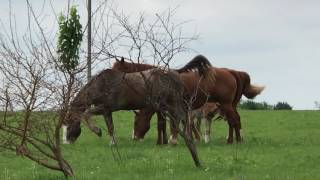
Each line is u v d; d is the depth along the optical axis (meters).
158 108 16.34
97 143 25.41
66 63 12.92
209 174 15.16
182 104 16.67
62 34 15.14
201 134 29.44
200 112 26.81
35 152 17.77
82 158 19.83
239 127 26.09
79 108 14.33
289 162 18.23
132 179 14.63
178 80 17.75
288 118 41.81
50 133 14.86
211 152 21.14
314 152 21.31
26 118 12.84
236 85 26.19
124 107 23.89
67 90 12.91
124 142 26.11
